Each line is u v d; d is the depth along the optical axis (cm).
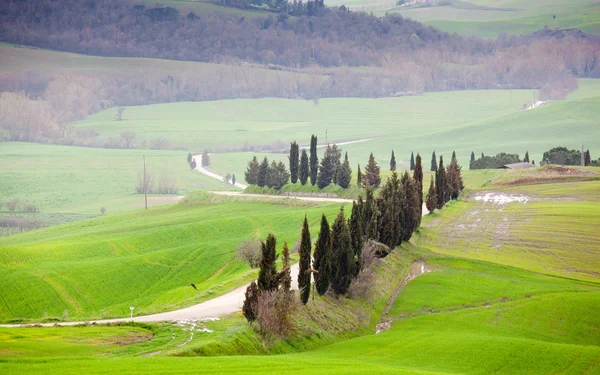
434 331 15925
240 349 12206
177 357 10656
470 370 12688
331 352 13425
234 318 14088
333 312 16125
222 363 10425
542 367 12950
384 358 13112
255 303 13488
